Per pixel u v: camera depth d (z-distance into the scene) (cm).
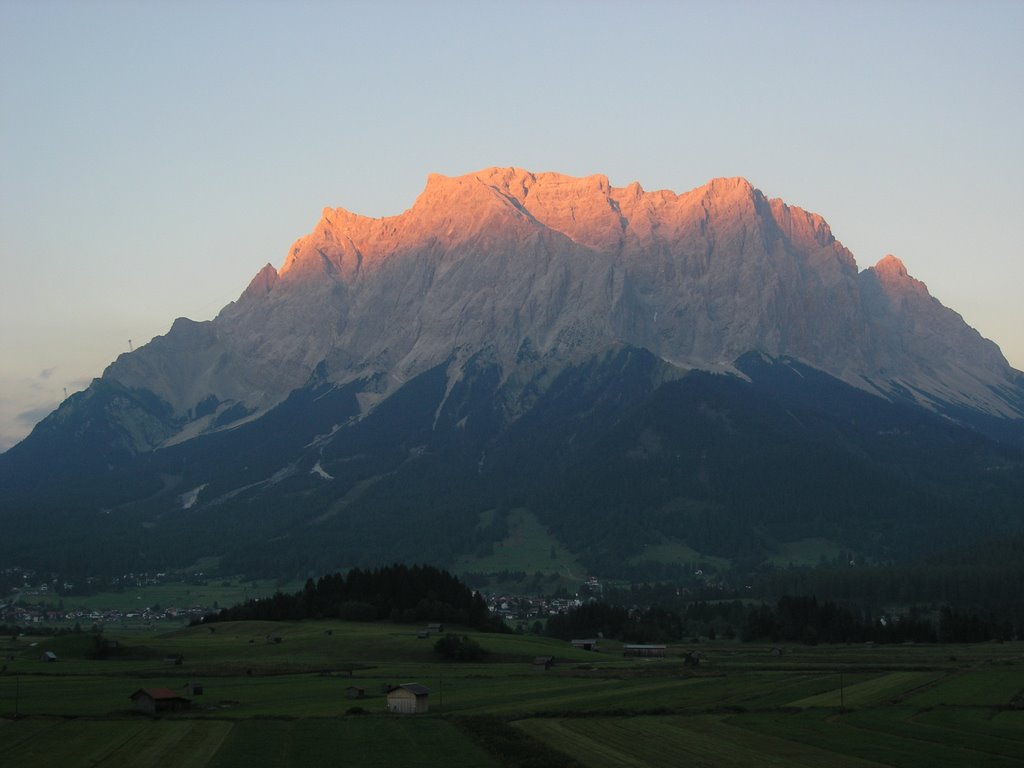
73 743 14075
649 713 16450
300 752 13462
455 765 12688
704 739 14188
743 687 19612
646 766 12538
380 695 18712
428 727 15262
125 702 17562
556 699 18212
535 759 12975
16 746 13888
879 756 12938
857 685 19612
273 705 17600
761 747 13600
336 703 17725
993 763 12444
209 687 19938
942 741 13862
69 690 19288
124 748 13725
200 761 12912
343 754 13338
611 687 19962
